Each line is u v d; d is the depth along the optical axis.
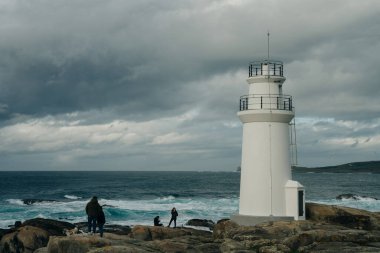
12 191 109.06
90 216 22.89
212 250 22.77
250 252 21.78
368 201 71.06
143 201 72.12
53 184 142.38
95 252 19.45
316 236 23.38
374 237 23.75
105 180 176.50
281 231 24.83
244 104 29.59
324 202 69.75
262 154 28.73
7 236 28.06
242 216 28.52
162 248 22.09
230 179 195.38
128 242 22.33
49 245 21.45
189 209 54.41
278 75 29.06
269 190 28.52
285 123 29.16
